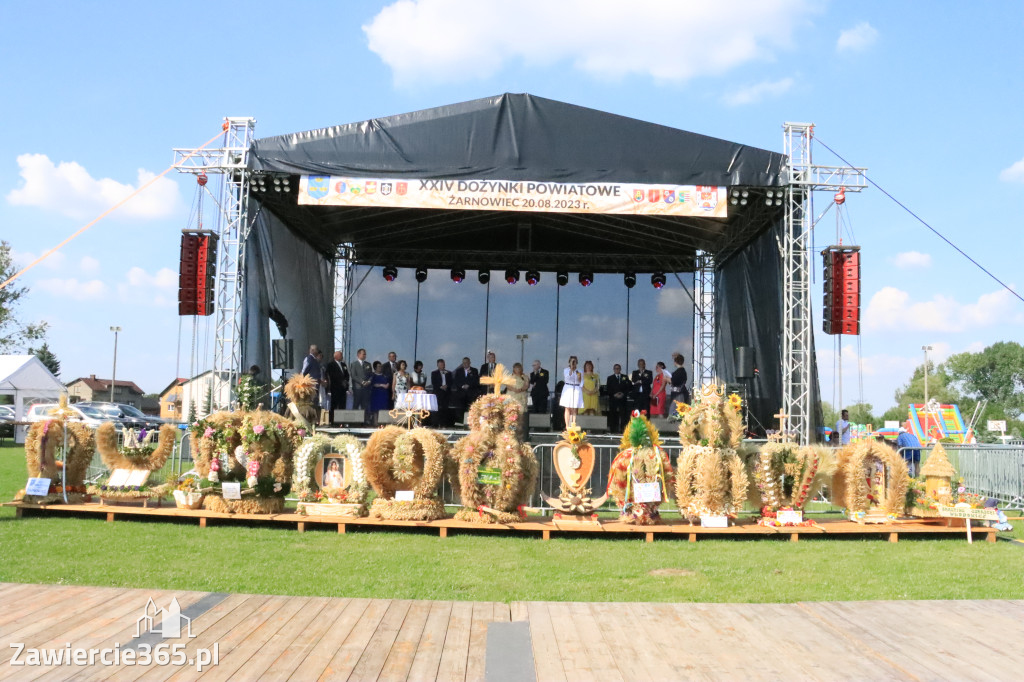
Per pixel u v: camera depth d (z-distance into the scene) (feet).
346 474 34.47
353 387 67.67
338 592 22.20
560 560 27.71
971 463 49.93
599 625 18.83
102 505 36.27
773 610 20.31
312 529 33.50
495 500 33.12
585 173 48.60
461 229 68.13
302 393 37.58
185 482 35.19
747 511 37.32
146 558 26.45
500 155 48.65
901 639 18.04
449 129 48.73
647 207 48.55
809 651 17.21
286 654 16.56
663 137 49.03
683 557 28.66
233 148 48.70
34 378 108.88
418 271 73.92
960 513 33.27
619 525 33.37
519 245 67.82
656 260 74.23
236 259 48.75
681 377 65.98
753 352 58.39
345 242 71.31
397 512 33.35
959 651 17.29
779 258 53.01
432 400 44.11
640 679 15.57
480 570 25.66
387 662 16.22
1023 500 44.45
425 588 22.90
